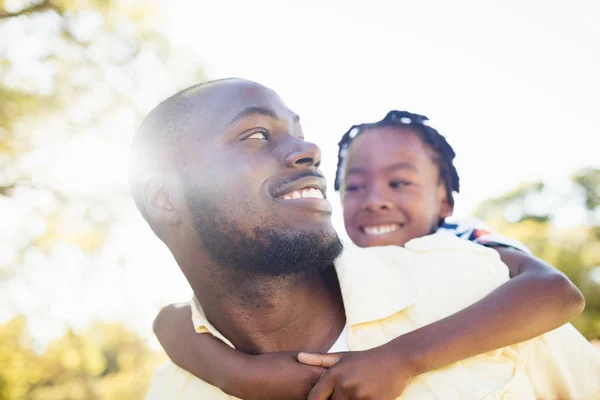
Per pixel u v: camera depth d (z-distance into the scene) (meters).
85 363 7.42
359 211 2.48
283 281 1.50
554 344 1.68
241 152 1.50
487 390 1.41
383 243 2.42
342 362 1.37
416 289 1.64
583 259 9.56
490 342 1.42
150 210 1.66
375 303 1.56
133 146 1.75
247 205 1.46
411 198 2.43
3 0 6.65
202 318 1.69
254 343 1.60
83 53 7.00
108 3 7.01
